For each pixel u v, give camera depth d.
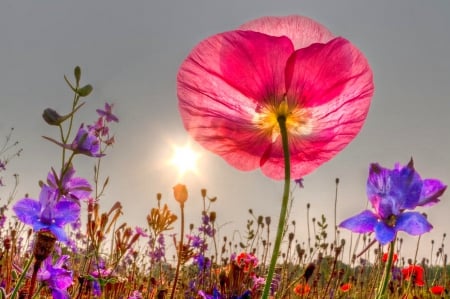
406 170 0.41
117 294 0.66
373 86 0.43
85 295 0.61
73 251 0.62
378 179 0.41
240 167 0.46
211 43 0.43
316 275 1.02
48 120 0.44
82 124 0.46
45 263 0.47
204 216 1.12
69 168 0.45
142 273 0.96
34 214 0.43
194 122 0.44
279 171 0.46
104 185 0.63
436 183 0.41
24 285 0.51
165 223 0.61
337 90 0.43
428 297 1.18
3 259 0.60
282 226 0.40
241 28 0.43
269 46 0.42
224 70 0.43
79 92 0.44
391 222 0.40
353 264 1.21
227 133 0.45
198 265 0.92
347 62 0.43
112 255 0.67
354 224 0.40
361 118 0.44
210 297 0.56
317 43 0.42
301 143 0.45
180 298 0.84
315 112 0.44
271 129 0.44
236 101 0.44
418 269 0.96
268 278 0.39
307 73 0.43
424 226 0.39
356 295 1.08
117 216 0.58
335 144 0.45
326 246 1.27
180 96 0.44
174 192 0.56
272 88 0.43
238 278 0.58
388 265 0.39
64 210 0.44
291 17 0.43
